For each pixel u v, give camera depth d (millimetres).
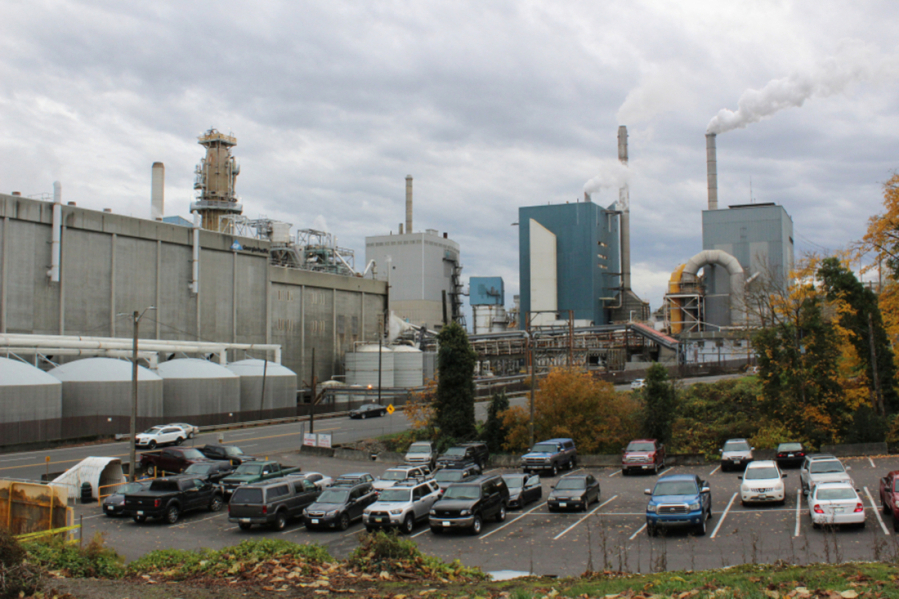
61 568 16031
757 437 45125
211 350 81250
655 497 23609
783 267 130375
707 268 136375
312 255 120812
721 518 25484
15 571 12570
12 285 68688
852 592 11766
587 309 161875
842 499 21969
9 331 68125
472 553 22438
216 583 14766
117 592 13102
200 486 31047
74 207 74375
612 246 176250
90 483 33750
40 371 58094
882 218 42562
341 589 13984
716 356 109062
